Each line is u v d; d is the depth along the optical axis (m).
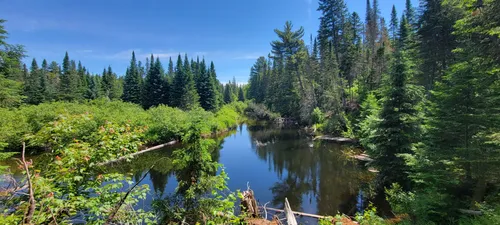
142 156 17.67
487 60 6.32
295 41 33.25
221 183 5.64
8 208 3.12
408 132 9.88
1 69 11.33
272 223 7.13
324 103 29.56
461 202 6.42
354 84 31.64
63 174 3.57
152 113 25.03
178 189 5.85
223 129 32.88
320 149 19.70
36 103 35.88
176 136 23.08
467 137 6.88
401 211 7.23
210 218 5.18
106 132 4.15
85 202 3.60
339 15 32.25
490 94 6.78
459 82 6.98
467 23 6.31
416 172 8.30
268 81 56.53
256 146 22.23
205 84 47.66
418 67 18.72
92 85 50.44
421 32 18.66
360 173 13.28
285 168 15.21
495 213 5.46
